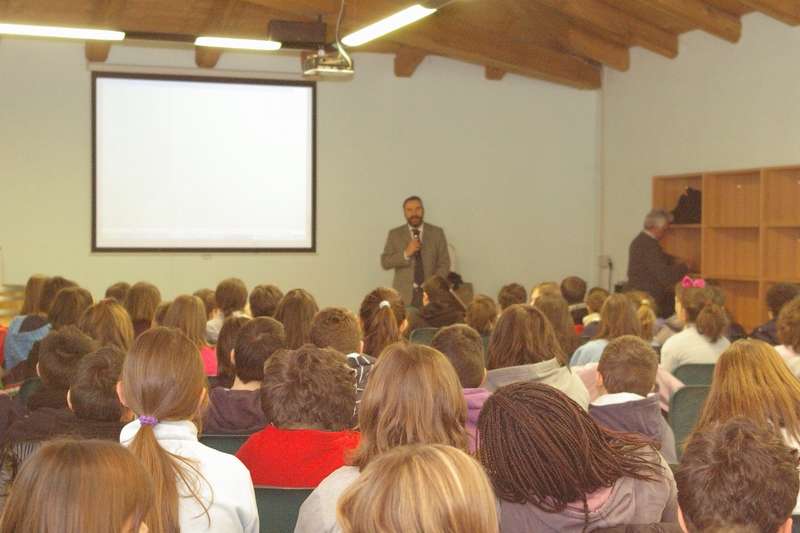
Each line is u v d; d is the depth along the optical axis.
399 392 1.53
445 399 1.55
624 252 8.37
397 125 8.30
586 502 1.34
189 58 7.71
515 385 1.41
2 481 1.77
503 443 1.35
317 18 6.22
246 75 7.84
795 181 6.23
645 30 7.30
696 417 2.69
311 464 1.90
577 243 8.89
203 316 3.56
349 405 2.00
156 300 4.34
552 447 1.33
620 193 8.41
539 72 8.01
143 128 7.64
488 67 8.44
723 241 6.99
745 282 6.84
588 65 8.48
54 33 5.42
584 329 4.53
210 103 7.80
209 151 7.82
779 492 1.05
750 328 6.77
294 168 8.03
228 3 6.75
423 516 0.78
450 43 7.15
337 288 8.18
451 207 8.49
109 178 7.57
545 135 8.74
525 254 8.74
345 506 0.86
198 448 1.59
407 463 0.82
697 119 7.25
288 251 8.05
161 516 1.39
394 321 3.46
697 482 1.08
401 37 6.84
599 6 7.00
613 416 2.30
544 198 8.77
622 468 1.43
